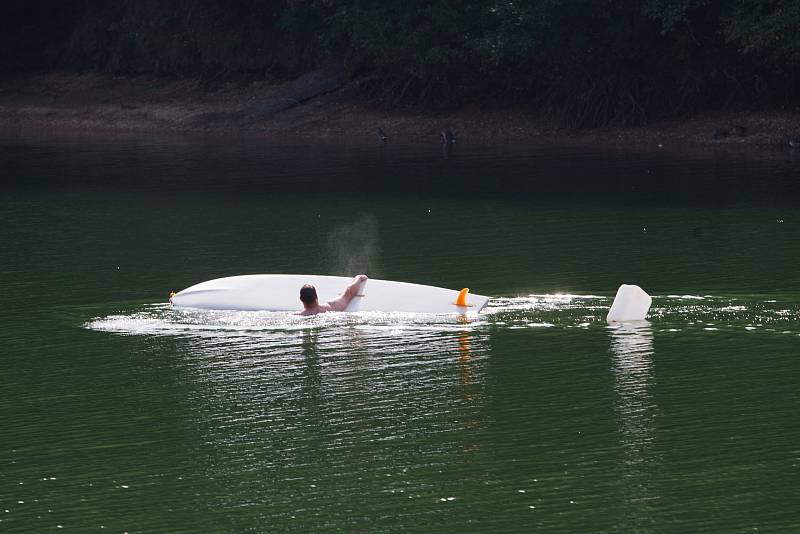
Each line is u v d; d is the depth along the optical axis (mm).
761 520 21500
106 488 23719
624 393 28812
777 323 34844
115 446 26062
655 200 63438
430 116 112000
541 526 21469
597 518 21750
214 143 105250
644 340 33438
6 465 25078
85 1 148000
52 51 145875
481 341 33656
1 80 142125
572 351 32500
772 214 56844
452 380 30125
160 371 31469
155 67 135125
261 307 37469
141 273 45312
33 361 32781
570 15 98562
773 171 74875
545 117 107812
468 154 92562
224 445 25922
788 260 44344
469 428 26641
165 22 134375
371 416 27625
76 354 33375
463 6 106688
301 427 26969
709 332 34125
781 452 24703
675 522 21500
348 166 85062
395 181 75438
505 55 100688
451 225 56625
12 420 27906
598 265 44594
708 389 29000
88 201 68000
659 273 42469
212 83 129000
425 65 109750
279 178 78125
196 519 22141
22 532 21719
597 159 86125
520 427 26641
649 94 102938
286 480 23875
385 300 37062
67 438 26641
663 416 27141
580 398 28562
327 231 55625
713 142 94500
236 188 73125
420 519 21891
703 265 43906
